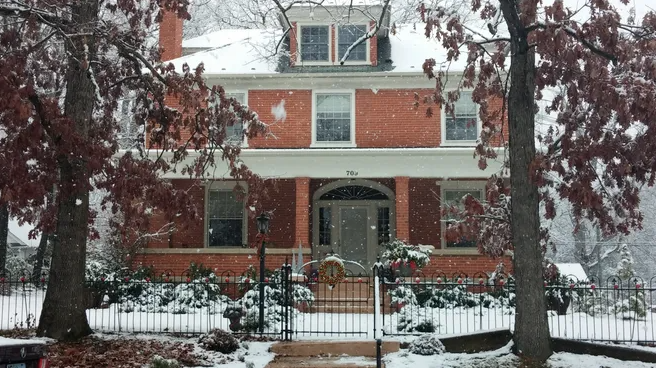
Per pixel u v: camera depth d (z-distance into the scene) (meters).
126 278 16.34
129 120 21.86
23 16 12.38
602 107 10.90
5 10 12.09
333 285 14.05
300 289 16.69
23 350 6.03
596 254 38.09
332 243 22.22
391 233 22.08
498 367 10.95
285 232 21.72
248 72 21.33
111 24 13.10
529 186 11.88
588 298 18.77
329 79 21.22
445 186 21.69
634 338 13.46
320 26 21.83
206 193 21.70
